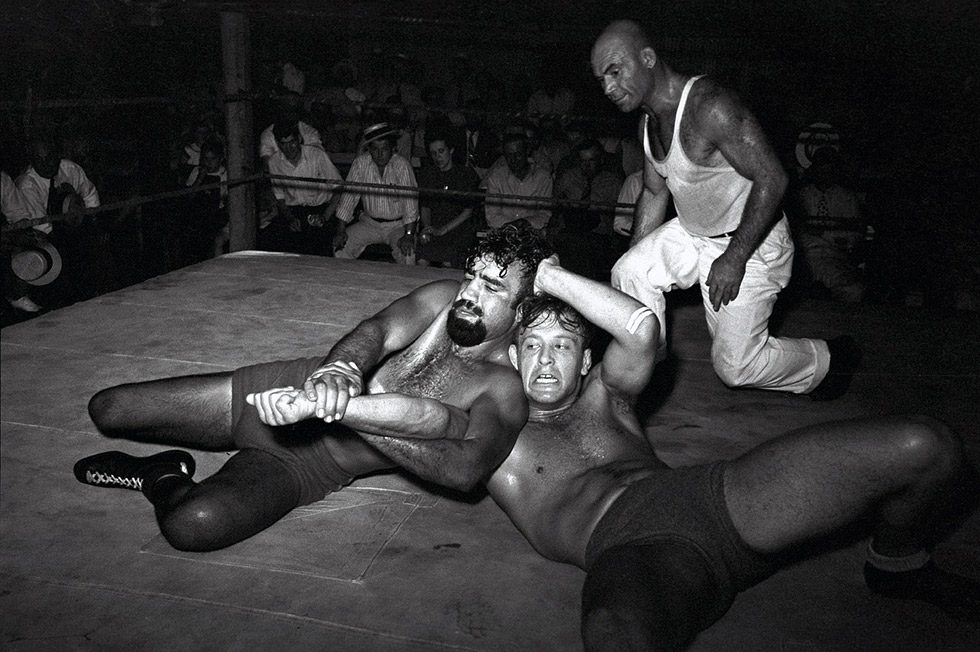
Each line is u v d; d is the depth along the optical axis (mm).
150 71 9055
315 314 4461
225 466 2438
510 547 2398
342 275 5281
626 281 3533
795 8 8281
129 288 4836
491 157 7773
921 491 1882
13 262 4832
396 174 6379
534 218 6500
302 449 2498
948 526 2539
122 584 2162
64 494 2596
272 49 10891
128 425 2672
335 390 1987
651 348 2209
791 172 6051
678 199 3297
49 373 3529
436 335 2482
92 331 4078
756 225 3121
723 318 3406
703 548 1852
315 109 8062
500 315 2330
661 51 9203
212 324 4242
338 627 2025
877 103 7652
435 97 9617
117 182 7836
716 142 3055
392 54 10961
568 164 6633
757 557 1914
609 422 2328
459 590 2189
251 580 2193
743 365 3477
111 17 8250
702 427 3303
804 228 5859
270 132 6805
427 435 2096
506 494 2312
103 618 2027
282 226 6559
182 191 5227
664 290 3525
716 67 8977
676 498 1941
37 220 4250
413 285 5098
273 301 4672
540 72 10602
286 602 2111
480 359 2412
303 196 6652
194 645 1943
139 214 6594
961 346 4469
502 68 10695
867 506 1857
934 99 7496
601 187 6543
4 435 2957
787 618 2141
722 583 1863
